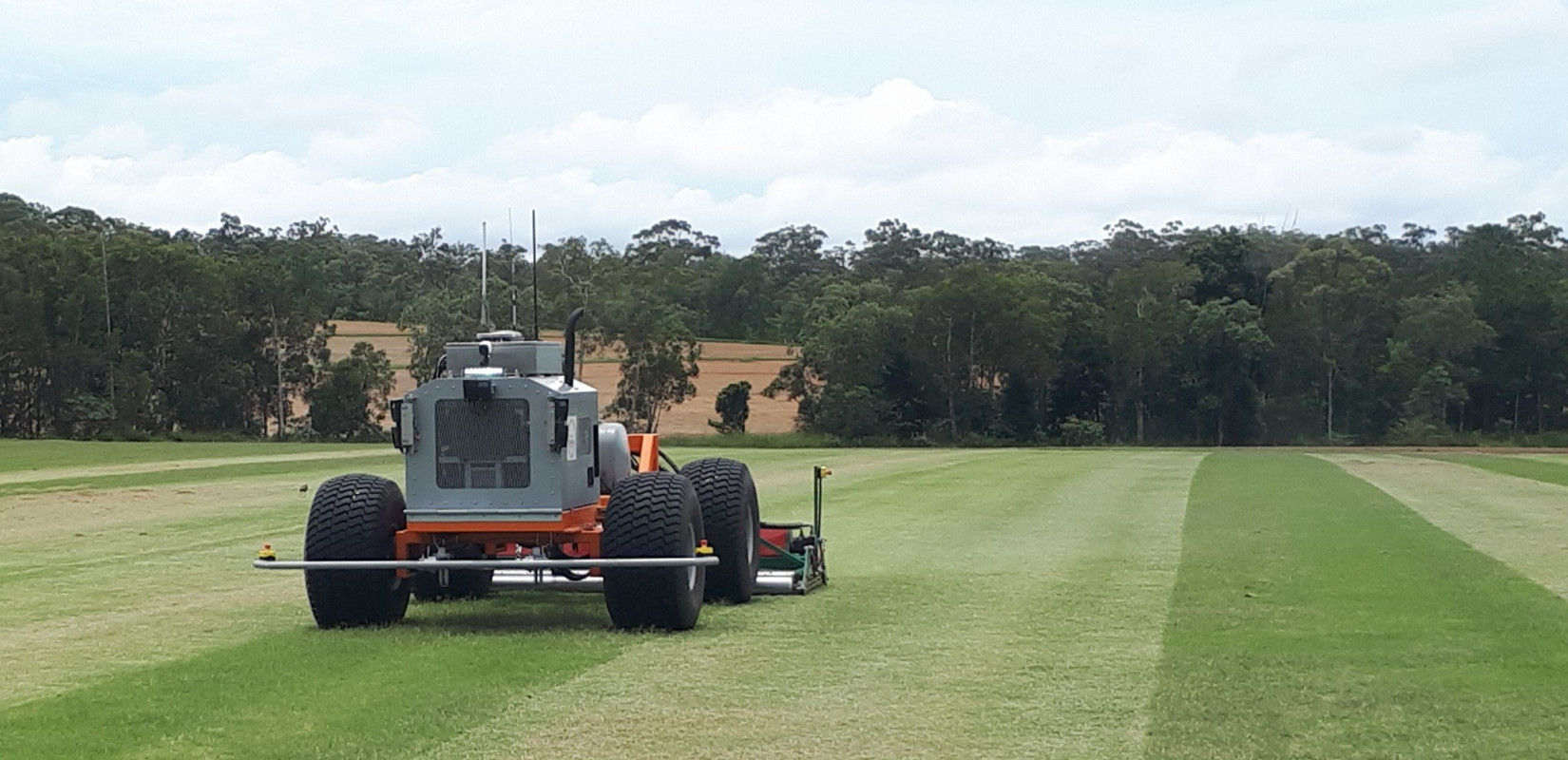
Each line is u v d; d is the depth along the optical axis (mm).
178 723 7430
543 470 10523
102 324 78250
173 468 36125
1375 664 9102
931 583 13359
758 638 10133
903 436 79938
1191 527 19031
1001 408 82062
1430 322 79312
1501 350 80625
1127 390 82000
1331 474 32750
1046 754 6883
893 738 7188
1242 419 80688
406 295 100125
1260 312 84375
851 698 8109
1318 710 7812
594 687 8375
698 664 9109
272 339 81312
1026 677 8719
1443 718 7605
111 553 16469
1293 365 82375
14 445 57438
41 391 78125
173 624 11023
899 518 20922
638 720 7539
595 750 6926
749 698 8094
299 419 81438
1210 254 88562
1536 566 14297
